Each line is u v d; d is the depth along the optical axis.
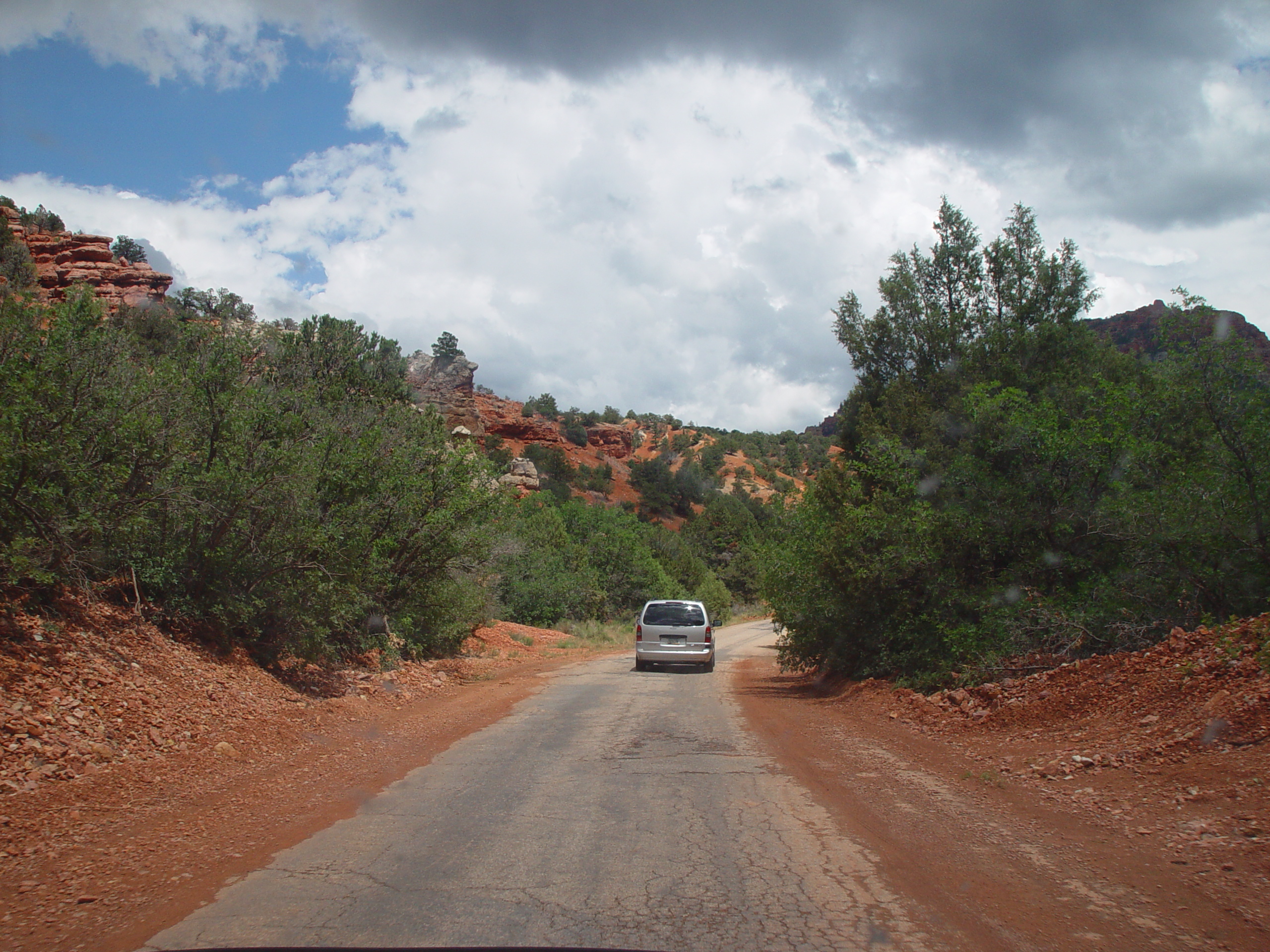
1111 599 9.50
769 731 9.88
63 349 8.50
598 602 44.28
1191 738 6.21
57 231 54.91
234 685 10.03
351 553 12.69
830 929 3.84
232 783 6.93
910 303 17.69
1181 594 9.25
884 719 10.42
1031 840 5.15
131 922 3.93
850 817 5.86
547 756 8.41
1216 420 8.91
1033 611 9.88
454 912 4.06
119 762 6.88
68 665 7.95
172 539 10.66
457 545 16.30
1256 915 3.71
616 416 180.00
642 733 9.82
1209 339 8.98
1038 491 10.81
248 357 13.09
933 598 11.56
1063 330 14.11
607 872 4.68
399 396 20.72
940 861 4.82
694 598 62.12
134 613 10.03
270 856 4.98
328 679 12.91
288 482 10.90
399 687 13.95
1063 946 3.58
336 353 19.12
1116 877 4.39
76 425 8.62
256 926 3.88
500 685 15.78
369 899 4.24
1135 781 5.98
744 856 4.97
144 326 13.92
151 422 9.02
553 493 83.19
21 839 5.10
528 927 3.88
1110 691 7.98
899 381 15.73
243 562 11.29
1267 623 6.99
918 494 11.88
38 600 8.68
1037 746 7.58
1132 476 9.87
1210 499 8.53
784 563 15.11
